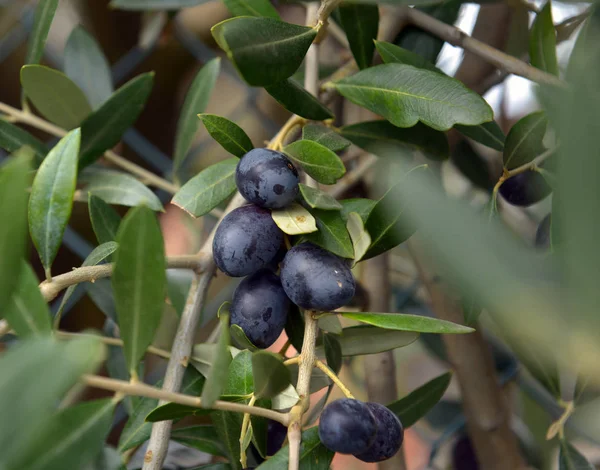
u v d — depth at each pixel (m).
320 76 0.70
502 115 0.70
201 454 0.63
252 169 0.52
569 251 0.24
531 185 0.59
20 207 0.45
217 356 0.47
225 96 1.06
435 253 0.27
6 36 0.89
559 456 0.61
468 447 0.74
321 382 0.56
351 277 0.52
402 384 1.00
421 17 0.63
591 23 0.44
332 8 0.53
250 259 0.52
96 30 0.93
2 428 0.39
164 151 0.97
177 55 0.93
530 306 0.25
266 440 0.54
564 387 0.63
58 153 0.52
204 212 0.55
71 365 0.41
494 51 0.60
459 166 0.70
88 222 0.88
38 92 0.64
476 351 0.68
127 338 0.48
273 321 0.53
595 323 0.24
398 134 0.61
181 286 0.66
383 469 0.67
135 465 0.62
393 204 0.53
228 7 0.59
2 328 0.51
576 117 0.25
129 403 0.64
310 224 0.52
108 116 0.63
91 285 0.64
